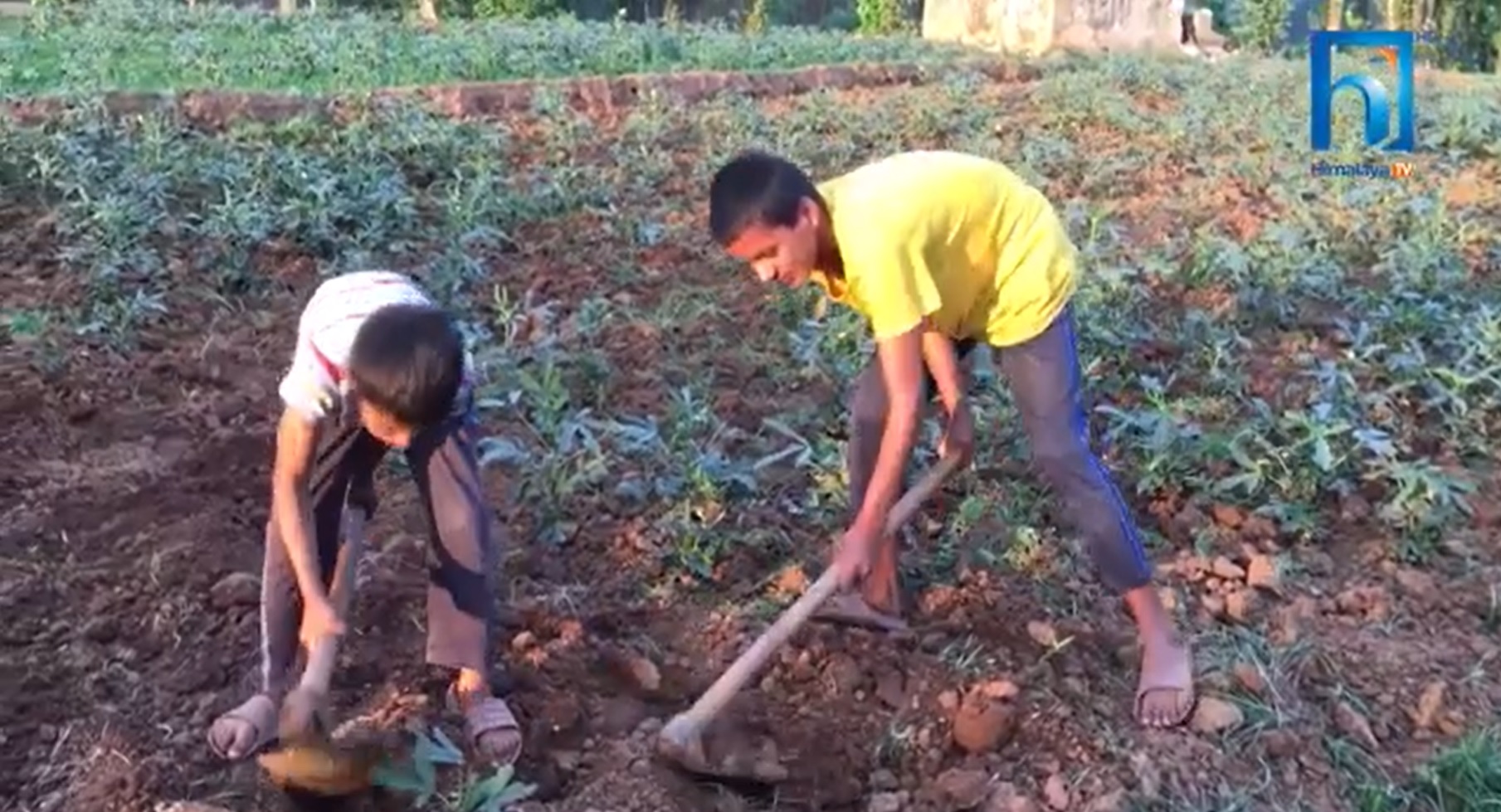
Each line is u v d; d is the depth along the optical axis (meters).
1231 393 5.75
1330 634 4.37
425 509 3.70
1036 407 3.77
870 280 3.42
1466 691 4.17
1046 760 3.71
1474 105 11.55
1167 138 10.94
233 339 5.98
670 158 9.26
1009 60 14.77
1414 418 5.75
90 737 3.57
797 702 3.90
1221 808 3.62
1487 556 4.88
